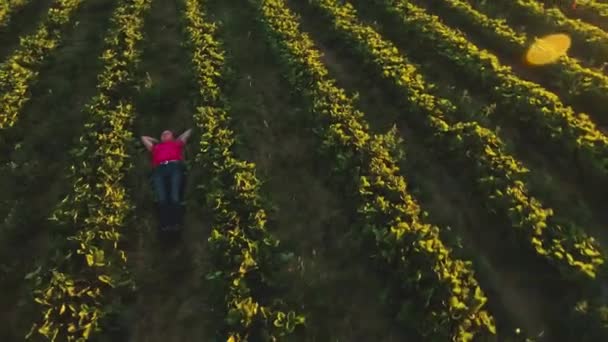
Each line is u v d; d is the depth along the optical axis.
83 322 9.59
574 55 17.47
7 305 10.62
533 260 10.48
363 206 11.31
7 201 12.72
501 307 10.03
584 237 10.49
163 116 15.44
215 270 10.39
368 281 10.72
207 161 12.81
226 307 9.70
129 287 10.69
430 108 14.09
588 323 9.08
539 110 13.72
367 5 20.44
